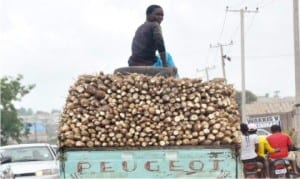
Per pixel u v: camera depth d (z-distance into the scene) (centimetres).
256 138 1630
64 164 986
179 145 992
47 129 9812
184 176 986
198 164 987
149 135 992
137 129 992
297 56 3050
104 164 987
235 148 986
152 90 1008
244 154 1620
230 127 991
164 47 1095
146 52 1115
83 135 991
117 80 1016
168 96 1005
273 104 7475
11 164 1914
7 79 8444
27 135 8875
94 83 1020
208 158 986
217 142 988
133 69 1063
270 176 1631
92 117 996
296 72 3036
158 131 992
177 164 988
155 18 1136
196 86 1009
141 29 1123
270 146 1645
